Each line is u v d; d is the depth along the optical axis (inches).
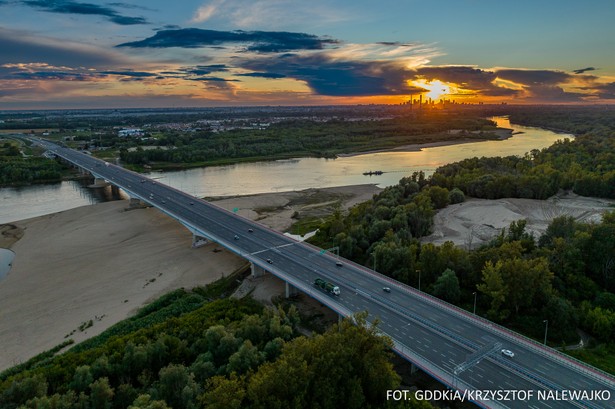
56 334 4047.7
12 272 5462.6
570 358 3088.1
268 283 5064.0
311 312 4407.0
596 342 3759.8
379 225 6146.7
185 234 6875.0
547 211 7568.9
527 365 3065.9
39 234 7003.0
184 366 3065.9
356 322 3486.7
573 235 5246.1
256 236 6013.8
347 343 2982.3
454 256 4832.7
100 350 3393.2
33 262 5782.5
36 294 4859.7
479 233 6579.7
